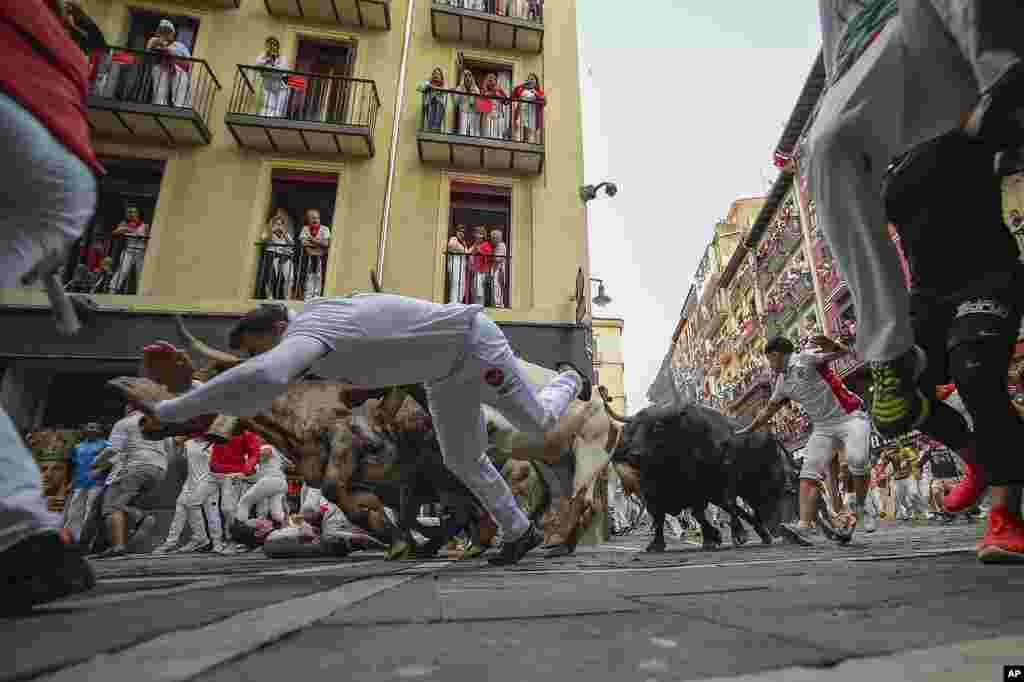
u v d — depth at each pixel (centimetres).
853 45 194
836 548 361
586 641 71
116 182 1059
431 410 255
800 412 2655
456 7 1241
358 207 1101
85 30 155
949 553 232
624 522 1240
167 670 53
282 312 224
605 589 135
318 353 195
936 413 220
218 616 87
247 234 1038
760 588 126
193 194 1045
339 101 1180
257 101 1122
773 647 65
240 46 1167
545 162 1189
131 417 593
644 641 70
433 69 1245
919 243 214
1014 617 81
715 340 4456
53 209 120
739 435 528
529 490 495
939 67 173
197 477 674
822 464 501
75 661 56
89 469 648
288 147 1102
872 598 104
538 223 1138
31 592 94
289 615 91
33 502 100
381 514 423
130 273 989
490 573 209
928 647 62
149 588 146
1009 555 168
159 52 1065
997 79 151
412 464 433
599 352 3678
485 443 270
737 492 550
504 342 246
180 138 1066
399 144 1159
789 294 2862
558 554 418
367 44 1234
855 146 187
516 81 1291
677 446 491
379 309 214
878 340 190
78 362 887
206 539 673
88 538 624
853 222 189
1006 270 193
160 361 214
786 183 2895
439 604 108
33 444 875
